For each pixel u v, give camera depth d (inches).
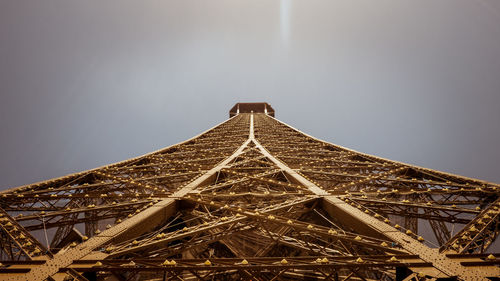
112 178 794.2
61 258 291.7
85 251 309.3
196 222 633.0
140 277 514.0
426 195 601.6
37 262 283.4
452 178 697.6
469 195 556.4
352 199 518.9
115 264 281.3
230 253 638.5
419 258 292.8
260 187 886.4
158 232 494.3
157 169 991.6
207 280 471.5
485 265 276.5
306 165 1128.2
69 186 697.0
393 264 273.9
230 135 2246.6
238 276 462.9
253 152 1432.1
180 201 559.8
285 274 451.8
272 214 466.6
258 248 631.8
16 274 263.4
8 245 378.9
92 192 673.0
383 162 1048.8
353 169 1048.8
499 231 350.9
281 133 2338.8
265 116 4133.9
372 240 352.8
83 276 272.1
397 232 362.3
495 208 399.2
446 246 315.3
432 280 246.7
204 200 539.8
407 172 872.9
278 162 1059.9
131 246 348.5
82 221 528.4
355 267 270.5
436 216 485.4
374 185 739.4
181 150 1632.6
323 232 373.1
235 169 943.7
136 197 583.8
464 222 466.6
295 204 509.4
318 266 266.4
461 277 249.4
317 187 657.0
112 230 373.4
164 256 368.5
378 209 521.3
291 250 608.4
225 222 409.4
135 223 400.5
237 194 611.8
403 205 491.5
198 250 641.6
